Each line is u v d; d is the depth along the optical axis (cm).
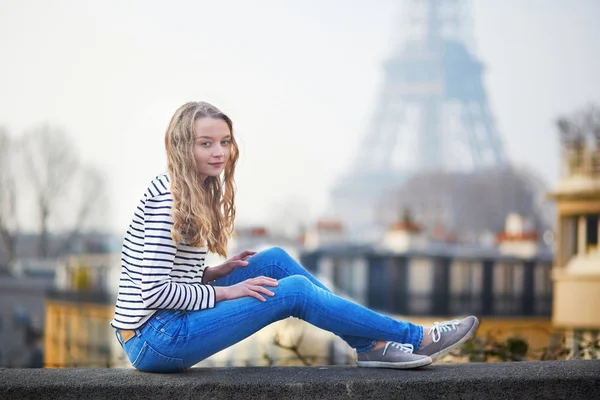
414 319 2164
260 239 2550
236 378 294
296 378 296
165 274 289
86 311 2022
